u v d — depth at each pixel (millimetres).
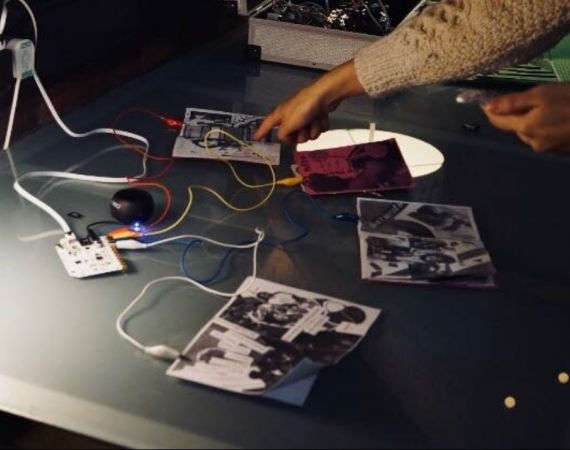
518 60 1203
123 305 1100
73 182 1379
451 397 995
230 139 1543
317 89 1341
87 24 1658
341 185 1424
